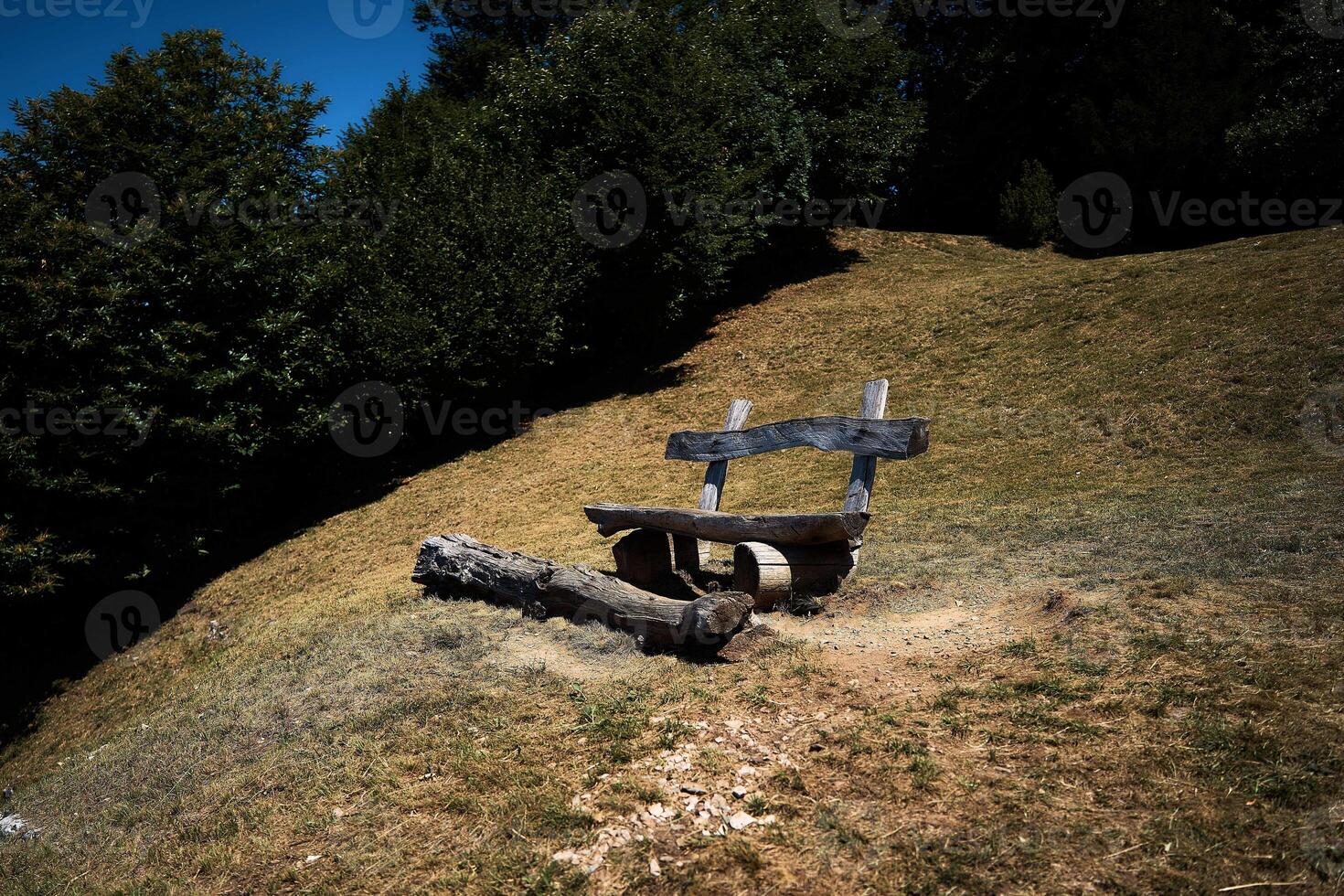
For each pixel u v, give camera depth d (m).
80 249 12.79
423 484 16.73
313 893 3.54
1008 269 23.50
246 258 14.34
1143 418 11.57
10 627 12.96
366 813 4.07
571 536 11.47
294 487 17.94
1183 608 5.04
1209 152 25.09
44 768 9.20
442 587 7.93
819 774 3.78
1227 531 6.57
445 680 5.46
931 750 3.84
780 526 6.08
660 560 7.26
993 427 12.97
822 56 23.44
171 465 13.80
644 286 19.23
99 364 12.62
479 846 3.62
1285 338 11.99
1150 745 3.59
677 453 8.23
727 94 20.50
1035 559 6.90
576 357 21.11
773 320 21.78
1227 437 10.38
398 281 17.56
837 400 15.82
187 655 11.02
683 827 3.52
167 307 13.65
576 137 19.50
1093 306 16.27
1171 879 2.83
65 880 4.31
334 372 16.22
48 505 12.31
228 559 15.41
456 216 18.14
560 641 5.96
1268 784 3.19
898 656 5.13
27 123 13.26
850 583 6.66
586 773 4.05
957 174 34.25
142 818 4.76
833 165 24.16
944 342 17.16
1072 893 2.84
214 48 15.62
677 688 4.87
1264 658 4.17
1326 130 22.19
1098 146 26.48
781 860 3.23
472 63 27.94
